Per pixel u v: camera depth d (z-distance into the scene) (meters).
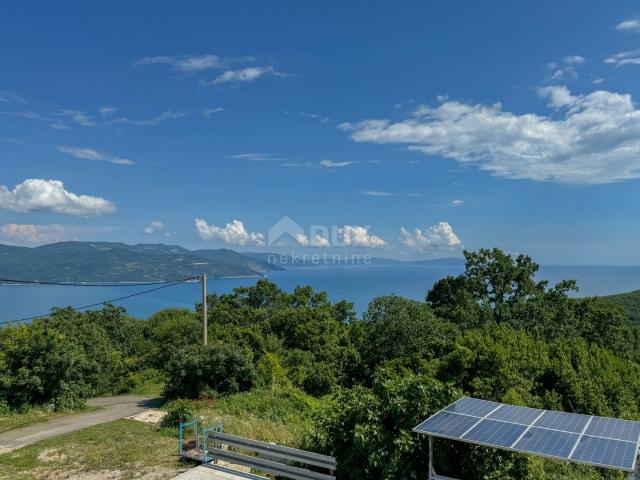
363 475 10.37
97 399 26.92
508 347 29.27
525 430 9.28
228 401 22.27
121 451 12.72
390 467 9.82
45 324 34.09
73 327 36.59
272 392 25.19
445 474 10.12
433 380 11.30
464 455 10.31
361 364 42.56
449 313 49.44
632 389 27.80
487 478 9.98
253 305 64.56
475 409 10.65
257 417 19.58
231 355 24.70
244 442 10.96
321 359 42.12
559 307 46.94
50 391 21.38
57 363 21.52
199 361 23.61
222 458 11.23
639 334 52.09
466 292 48.81
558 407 23.17
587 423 9.71
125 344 53.16
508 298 49.38
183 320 60.16
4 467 11.57
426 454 10.34
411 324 39.75
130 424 16.66
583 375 25.91
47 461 12.01
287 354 41.75
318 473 9.65
